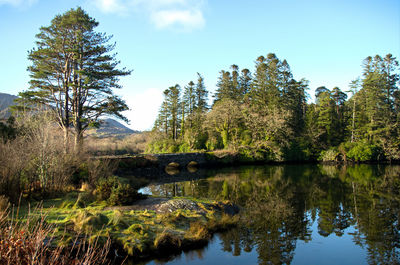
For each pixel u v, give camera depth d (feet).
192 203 36.14
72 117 74.18
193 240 26.03
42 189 37.83
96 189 40.34
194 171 95.86
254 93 160.45
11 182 31.83
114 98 77.05
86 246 20.33
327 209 40.70
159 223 28.43
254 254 24.45
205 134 147.13
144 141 203.92
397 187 59.98
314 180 71.36
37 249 12.40
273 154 128.47
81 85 70.18
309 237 29.01
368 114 142.41
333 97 159.74
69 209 30.48
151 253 23.03
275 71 151.64
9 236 12.59
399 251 25.46
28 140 41.32
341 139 149.28
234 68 196.24
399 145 133.49
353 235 29.73
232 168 106.11
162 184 65.72
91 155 57.57
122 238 23.24
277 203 44.50
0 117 52.70
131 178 71.36
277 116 127.75
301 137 139.95
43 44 71.00
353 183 66.03
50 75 70.95
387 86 152.46
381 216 36.99
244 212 38.73
